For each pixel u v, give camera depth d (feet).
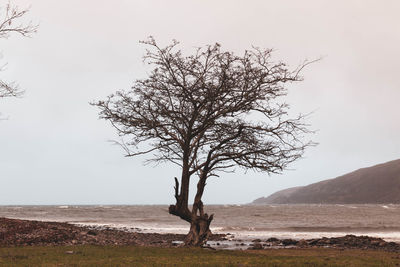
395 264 53.16
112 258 54.08
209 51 69.00
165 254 60.64
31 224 91.66
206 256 58.65
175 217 281.74
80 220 227.40
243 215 325.83
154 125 69.41
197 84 69.82
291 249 81.35
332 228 164.96
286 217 289.53
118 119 70.69
